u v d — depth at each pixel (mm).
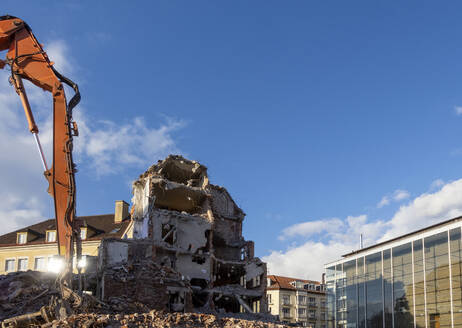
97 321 23125
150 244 44500
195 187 52938
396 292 60062
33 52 28406
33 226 68250
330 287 73938
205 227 51062
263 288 52844
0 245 62375
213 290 48281
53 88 27812
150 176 50656
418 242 57688
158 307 36688
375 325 62844
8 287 31375
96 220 67812
